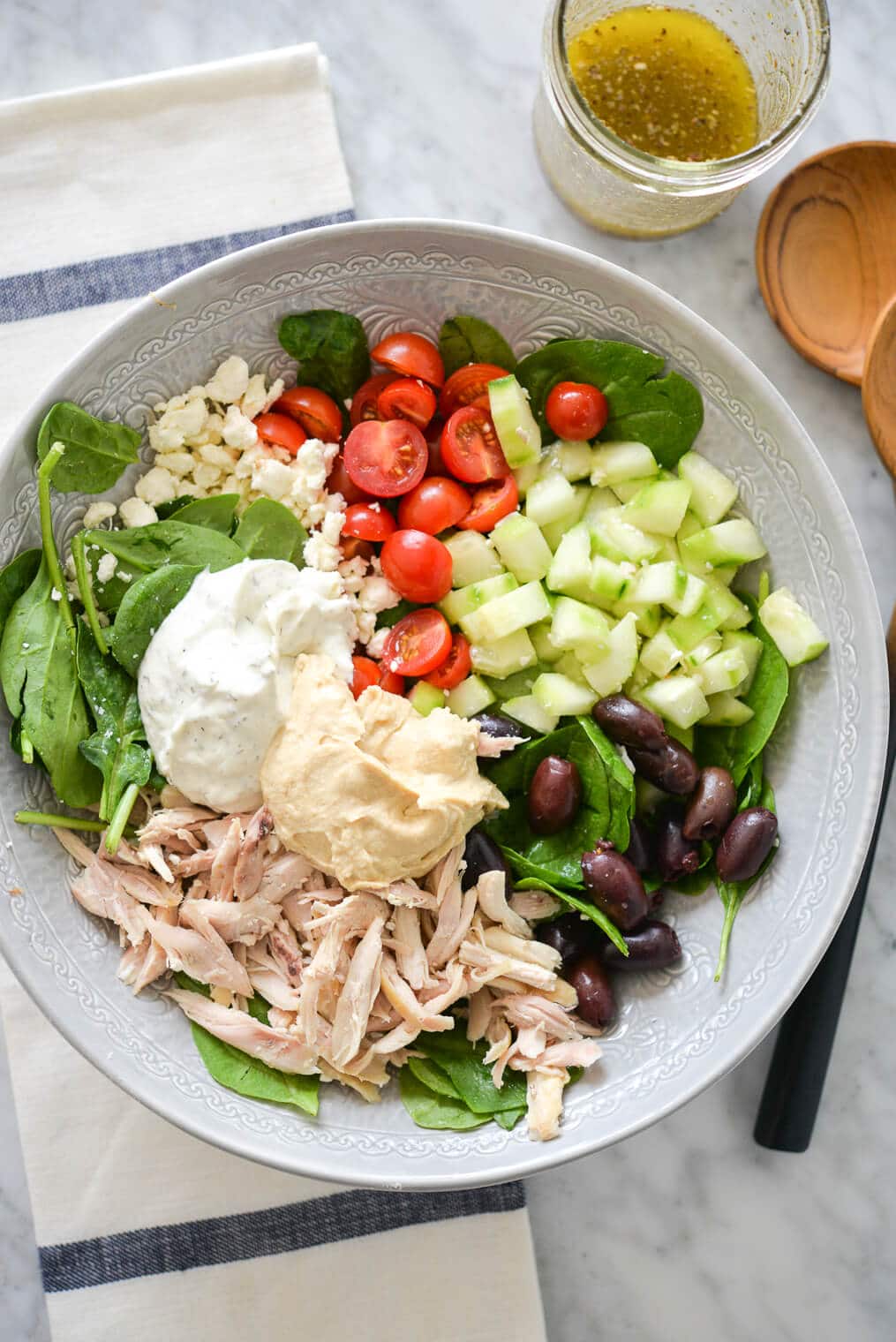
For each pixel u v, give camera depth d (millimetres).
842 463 666
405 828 590
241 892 599
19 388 633
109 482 601
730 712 618
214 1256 637
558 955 612
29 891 586
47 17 654
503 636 612
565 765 603
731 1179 668
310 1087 600
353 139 656
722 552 611
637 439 619
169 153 635
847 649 600
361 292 601
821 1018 639
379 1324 639
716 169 584
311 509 618
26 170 632
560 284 596
